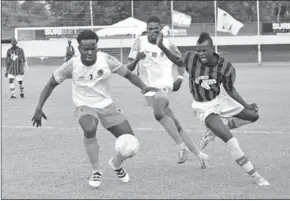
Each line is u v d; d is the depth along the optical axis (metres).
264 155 9.31
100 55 7.43
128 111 16.22
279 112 14.89
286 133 11.60
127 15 60.16
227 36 44.72
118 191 7.18
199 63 7.73
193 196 6.85
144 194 7.00
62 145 10.68
